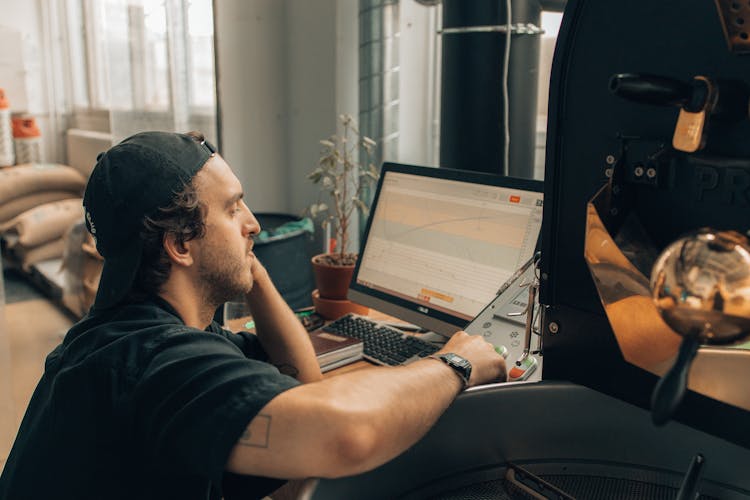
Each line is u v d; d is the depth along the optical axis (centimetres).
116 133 387
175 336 86
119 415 83
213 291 102
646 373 73
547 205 81
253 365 83
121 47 377
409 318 163
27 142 545
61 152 600
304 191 367
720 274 39
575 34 75
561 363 83
